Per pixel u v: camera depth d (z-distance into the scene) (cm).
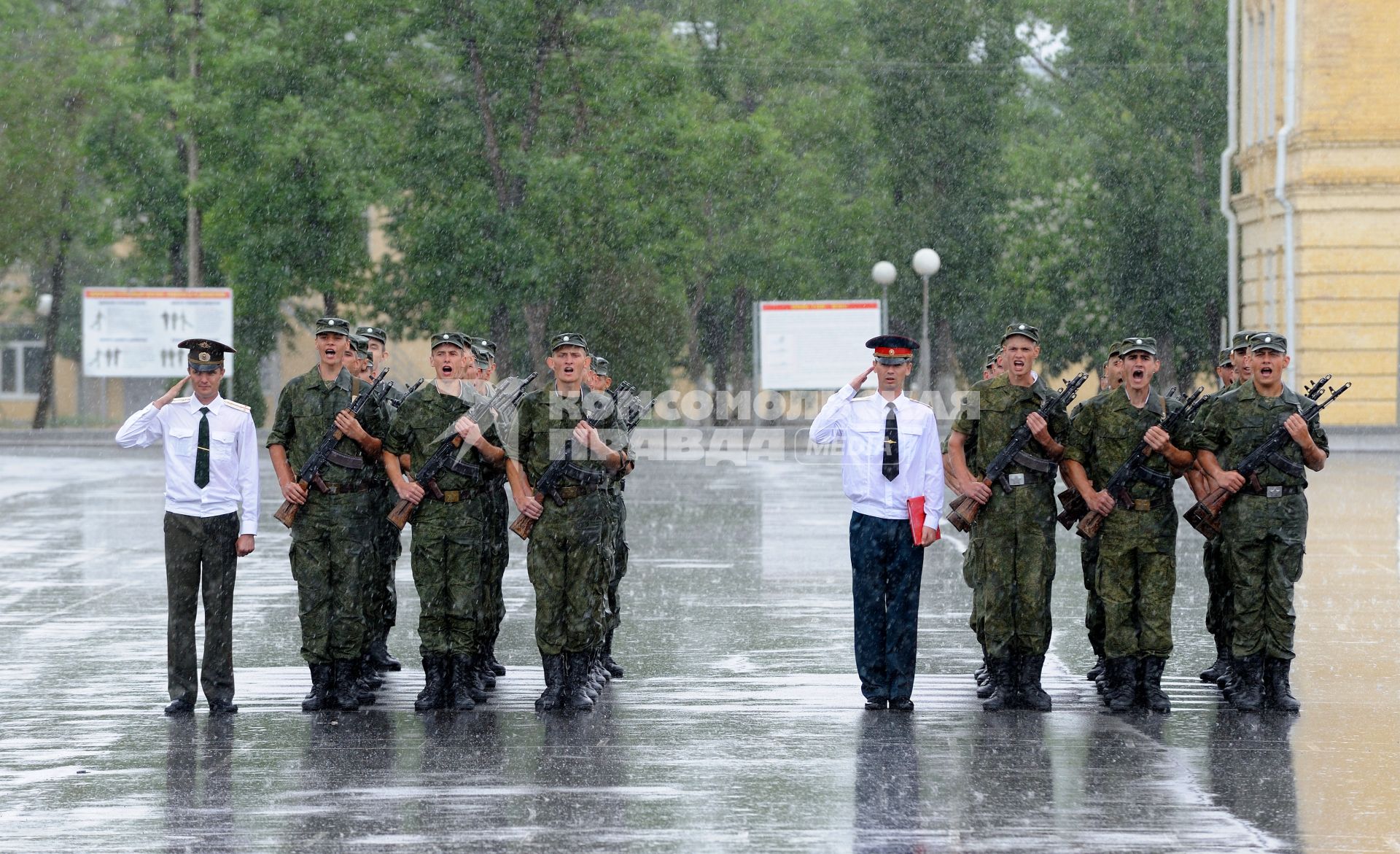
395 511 2345
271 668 2723
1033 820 1722
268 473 7481
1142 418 2345
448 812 1756
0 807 1791
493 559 2520
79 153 12088
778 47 13425
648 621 3228
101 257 14050
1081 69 12988
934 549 4588
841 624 3181
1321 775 1917
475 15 10750
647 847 1622
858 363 10062
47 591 3722
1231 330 9844
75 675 2656
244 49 10775
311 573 2345
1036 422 2322
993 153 13325
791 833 1673
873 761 2000
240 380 11650
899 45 13162
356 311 12112
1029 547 2344
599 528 2353
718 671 2673
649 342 11206
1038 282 13362
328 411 2367
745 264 12775
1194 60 12550
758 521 5331
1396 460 7812
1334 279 8656
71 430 11925
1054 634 3083
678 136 11300
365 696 2411
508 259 10556
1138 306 12619
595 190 11056
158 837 1666
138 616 3341
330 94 11144
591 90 11056
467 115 10994
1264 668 2388
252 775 1941
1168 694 2469
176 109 10538
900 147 13138
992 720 2262
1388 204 8588
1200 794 1828
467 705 2342
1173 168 12438
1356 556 4216
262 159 10806
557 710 2334
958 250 13062
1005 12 13388
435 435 2336
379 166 10988
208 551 2333
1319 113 8625
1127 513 2328
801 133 13475
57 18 12656
